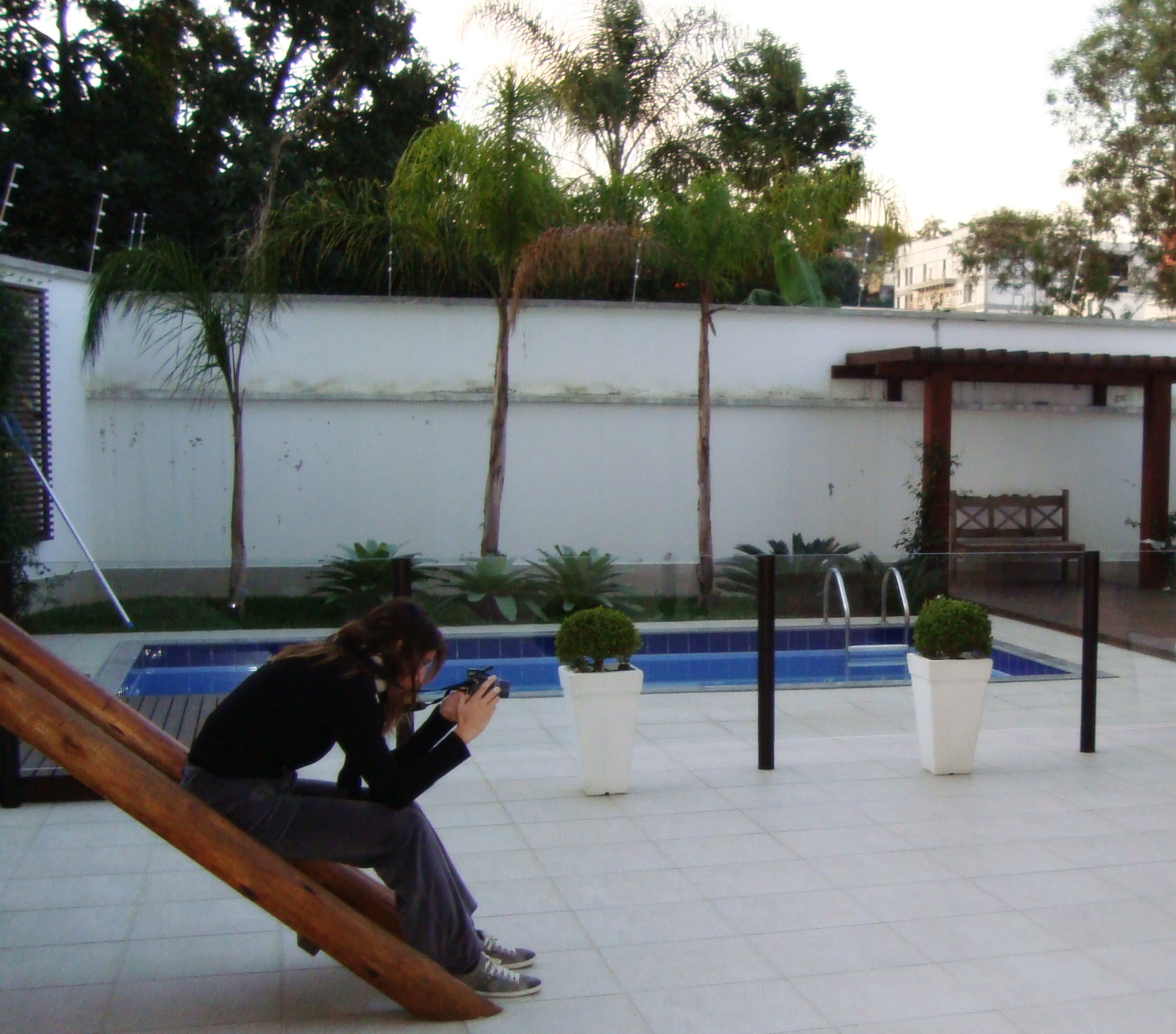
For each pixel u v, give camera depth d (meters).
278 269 11.87
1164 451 13.91
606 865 4.86
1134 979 3.83
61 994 3.67
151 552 12.73
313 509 13.09
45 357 11.15
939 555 9.20
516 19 15.27
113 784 3.20
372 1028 3.45
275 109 19.98
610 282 17.06
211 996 3.67
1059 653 9.27
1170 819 5.50
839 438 14.42
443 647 3.49
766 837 5.22
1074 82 20.92
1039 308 28.22
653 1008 3.60
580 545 13.77
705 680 8.48
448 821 5.43
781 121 22.80
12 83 18.72
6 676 3.13
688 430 13.98
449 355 13.35
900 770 6.36
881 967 3.89
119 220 19.03
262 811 3.35
